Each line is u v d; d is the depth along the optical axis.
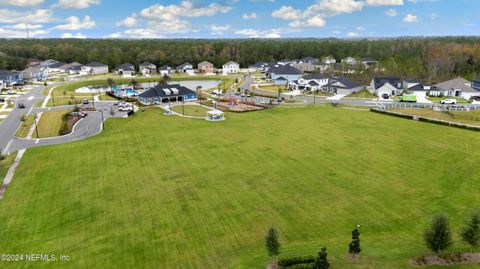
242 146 52.53
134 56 195.75
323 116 72.94
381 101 93.56
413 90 101.81
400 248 26.14
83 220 31.38
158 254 26.36
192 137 57.78
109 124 67.56
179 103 91.12
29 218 31.78
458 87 101.06
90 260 25.70
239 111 79.31
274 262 24.45
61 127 64.50
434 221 24.02
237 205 33.97
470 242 23.91
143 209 33.31
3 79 130.25
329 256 24.86
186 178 40.59
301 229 29.58
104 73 173.75
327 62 189.25
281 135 58.50
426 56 162.12
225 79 154.62
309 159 46.50
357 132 59.78
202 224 30.56
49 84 130.38
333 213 32.22
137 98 96.81
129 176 41.25
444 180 39.25
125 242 27.95
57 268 24.86
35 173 42.31
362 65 151.38
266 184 38.75
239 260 25.31
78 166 44.56
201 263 25.23
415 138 55.81
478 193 35.81
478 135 57.06
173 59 194.38
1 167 44.38
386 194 35.94
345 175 40.97
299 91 113.12
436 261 23.94
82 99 97.44
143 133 60.62
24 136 59.34
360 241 27.39
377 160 45.84
